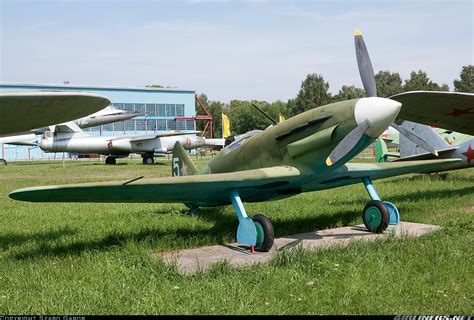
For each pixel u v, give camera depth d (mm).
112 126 67750
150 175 23547
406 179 17297
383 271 4980
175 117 70188
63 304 4105
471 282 4672
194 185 6098
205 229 7961
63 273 5145
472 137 14984
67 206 11852
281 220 8859
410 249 5875
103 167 31922
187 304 4109
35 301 4211
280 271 5027
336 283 4648
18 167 34125
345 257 5543
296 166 6930
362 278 4781
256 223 6398
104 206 11727
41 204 12312
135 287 4570
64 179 21000
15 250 6594
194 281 4770
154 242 6750
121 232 7707
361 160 32688
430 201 10844
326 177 7340
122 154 38750
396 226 7934
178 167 10508
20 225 8961
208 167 8719
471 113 11297
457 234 6914
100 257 5816
